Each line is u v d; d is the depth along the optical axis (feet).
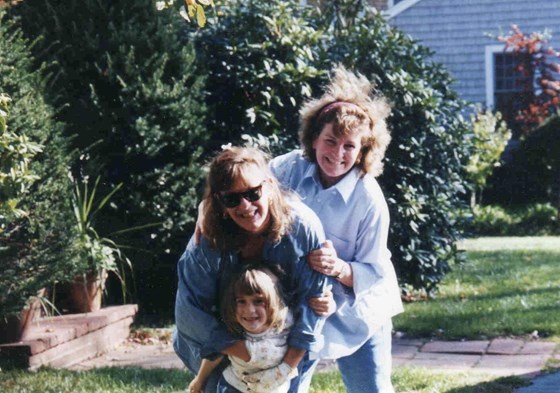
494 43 72.43
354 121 13.24
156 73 29.96
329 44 34.55
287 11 33.40
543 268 40.68
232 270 12.19
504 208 65.46
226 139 33.14
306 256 12.35
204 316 12.21
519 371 23.13
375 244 13.61
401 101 33.24
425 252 33.60
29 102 23.75
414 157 33.40
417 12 73.36
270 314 11.91
